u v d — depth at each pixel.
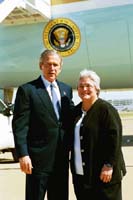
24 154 5.59
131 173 10.33
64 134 5.79
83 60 14.28
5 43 14.86
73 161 5.71
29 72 14.98
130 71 14.28
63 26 14.25
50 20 14.30
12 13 13.91
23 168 5.61
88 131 5.44
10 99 16.61
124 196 8.16
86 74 5.57
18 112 5.72
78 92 5.66
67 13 14.21
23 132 5.68
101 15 13.95
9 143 13.16
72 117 5.84
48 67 5.79
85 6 13.96
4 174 11.05
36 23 14.41
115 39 13.91
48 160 5.70
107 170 5.28
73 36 14.18
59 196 5.86
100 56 14.16
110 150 5.29
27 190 5.83
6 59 14.98
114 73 14.41
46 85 5.88
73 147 5.70
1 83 15.66
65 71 14.59
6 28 14.73
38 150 5.71
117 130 5.30
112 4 13.80
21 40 14.73
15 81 15.43
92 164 5.43
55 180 5.82
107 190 5.38
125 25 13.78
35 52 14.64
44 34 14.43
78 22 14.07
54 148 5.71
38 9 13.38
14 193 8.87
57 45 14.37
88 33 14.05
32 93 5.75
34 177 5.71
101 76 14.59
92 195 5.50
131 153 14.01
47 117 5.72
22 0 13.17
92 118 5.45
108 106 5.45
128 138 19.28
